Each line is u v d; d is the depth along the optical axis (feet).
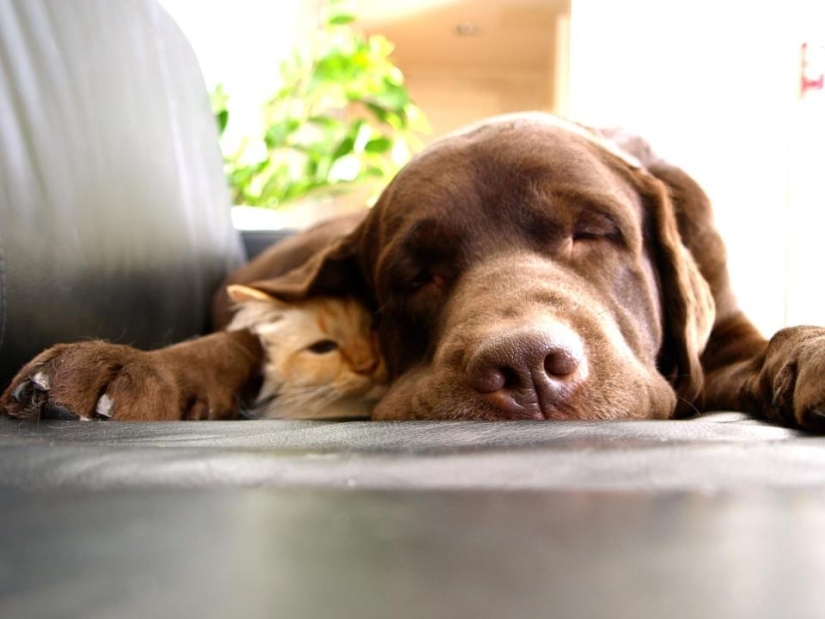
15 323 1.34
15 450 0.74
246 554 0.43
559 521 0.48
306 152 4.12
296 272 1.88
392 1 5.44
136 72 2.03
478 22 5.78
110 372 1.20
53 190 1.50
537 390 1.11
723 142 2.72
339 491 0.56
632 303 1.44
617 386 1.18
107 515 0.51
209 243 2.34
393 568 0.40
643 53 3.12
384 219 1.58
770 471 0.62
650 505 0.52
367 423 1.00
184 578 0.39
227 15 4.13
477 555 0.42
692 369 1.52
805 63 2.41
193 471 0.64
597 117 3.22
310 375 1.69
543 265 1.33
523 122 1.58
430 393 1.19
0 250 1.32
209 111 2.60
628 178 1.57
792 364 1.03
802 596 0.37
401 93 4.64
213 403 1.44
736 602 0.36
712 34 2.86
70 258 1.53
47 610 0.35
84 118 1.69
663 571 0.40
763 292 2.47
